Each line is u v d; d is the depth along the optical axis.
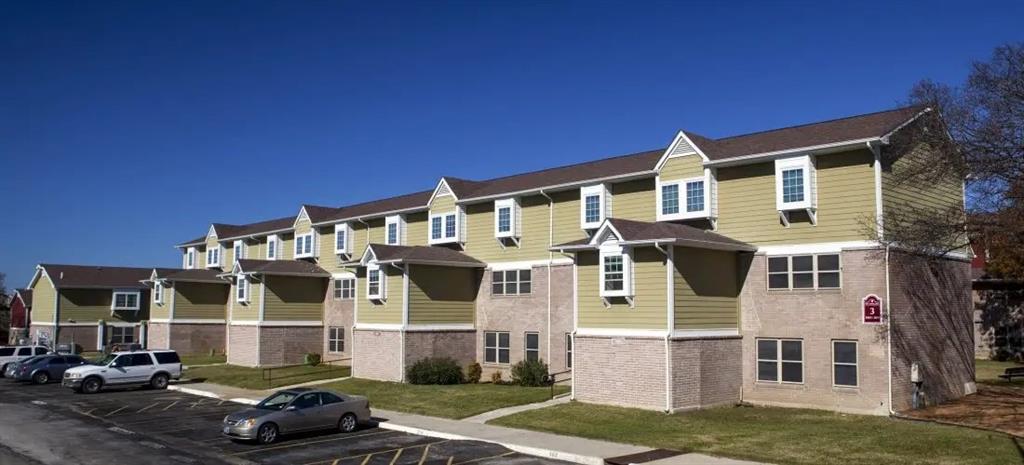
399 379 35.84
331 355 48.00
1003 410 24.38
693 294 26.20
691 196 28.89
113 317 67.44
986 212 23.56
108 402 33.28
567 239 34.12
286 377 40.03
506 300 36.69
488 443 22.09
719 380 26.70
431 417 26.77
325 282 49.22
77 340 65.56
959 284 28.66
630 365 26.33
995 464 17.27
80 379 37.03
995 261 39.38
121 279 69.00
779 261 26.84
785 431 21.83
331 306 48.50
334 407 24.30
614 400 26.75
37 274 68.75
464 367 37.50
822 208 25.89
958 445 19.27
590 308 27.98
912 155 25.91
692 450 19.70
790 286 26.53
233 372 43.91
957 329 28.14
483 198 37.38
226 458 20.42
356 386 35.00
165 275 59.53
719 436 21.31
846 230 25.27
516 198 36.31
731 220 28.06
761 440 20.67
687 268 26.09
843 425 22.50
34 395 36.31
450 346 37.22
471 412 27.16
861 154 25.06
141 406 31.86
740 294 27.88
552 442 21.39
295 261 50.59
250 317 47.88
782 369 26.62
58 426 26.33
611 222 27.16
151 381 39.00
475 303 38.38
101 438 23.80
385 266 37.47
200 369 46.47
